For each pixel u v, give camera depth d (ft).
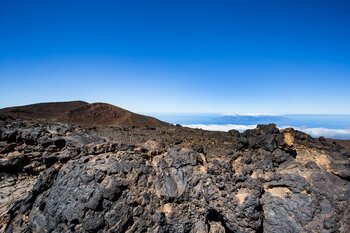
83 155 56.85
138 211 47.85
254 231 46.21
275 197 48.21
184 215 49.96
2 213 50.98
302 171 50.47
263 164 53.31
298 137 61.93
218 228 50.60
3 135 66.95
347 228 43.47
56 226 45.68
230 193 49.26
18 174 62.59
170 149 59.47
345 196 45.65
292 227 45.16
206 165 56.70
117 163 52.65
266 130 62.69
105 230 45.21
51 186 52.70
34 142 68.33
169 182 52.34
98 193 46.80
